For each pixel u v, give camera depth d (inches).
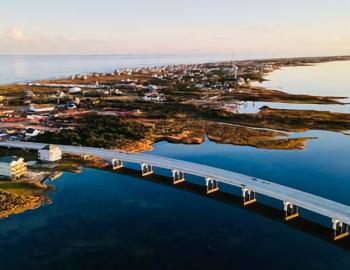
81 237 3624.5
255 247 3432.6
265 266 3157.0
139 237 3619.6
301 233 3651.6
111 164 5610.2
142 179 5088.6
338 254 3309.5
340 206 3708.2
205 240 3558.1
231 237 3607.3
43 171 5251.0
